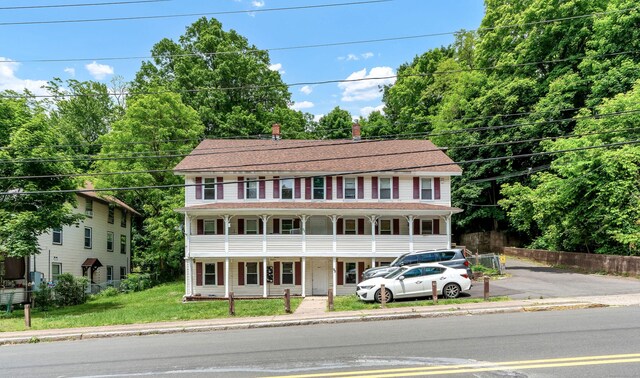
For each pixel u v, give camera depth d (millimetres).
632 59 29812
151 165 35219
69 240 31547
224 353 10148
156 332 14547
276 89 49031
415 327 12555
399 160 29312
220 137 42594
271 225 28516
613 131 21969
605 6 33312
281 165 28375
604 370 7512
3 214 20766
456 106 41406
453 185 40188
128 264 41688
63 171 22453
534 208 29500
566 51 35531
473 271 26438
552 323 12023
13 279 26875
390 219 28609
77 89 50812
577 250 29000
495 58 41781
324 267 27953
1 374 9219
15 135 21703
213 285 27844
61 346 12875
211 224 28422
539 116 33125
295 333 12688
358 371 7949
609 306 14875
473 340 10234
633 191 24203
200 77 44125
